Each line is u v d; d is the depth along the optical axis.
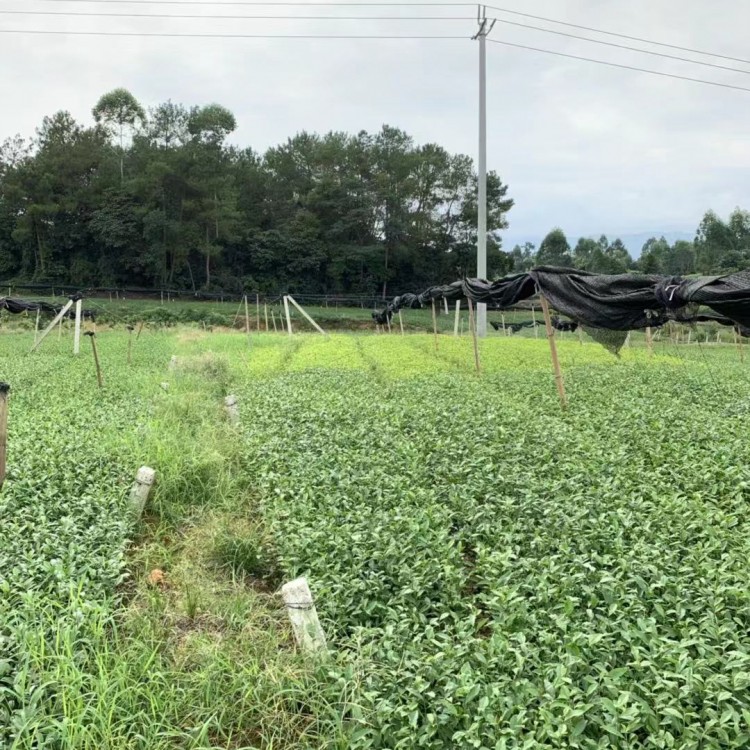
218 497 8.66
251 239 72.88
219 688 4.52
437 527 6.78
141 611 5.59
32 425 11.22
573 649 4.31
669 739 3.53
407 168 76.12
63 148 65.56
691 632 4.50
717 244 67.19
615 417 11.63
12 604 5.29
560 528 6.40
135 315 50.44
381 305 69.12
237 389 17.33
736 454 8.94
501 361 22.75
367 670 4.46
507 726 3.81
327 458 9.18
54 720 3.93
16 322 43.97
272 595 6.09
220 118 65.88
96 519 7.07
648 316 11.07
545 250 86.69
